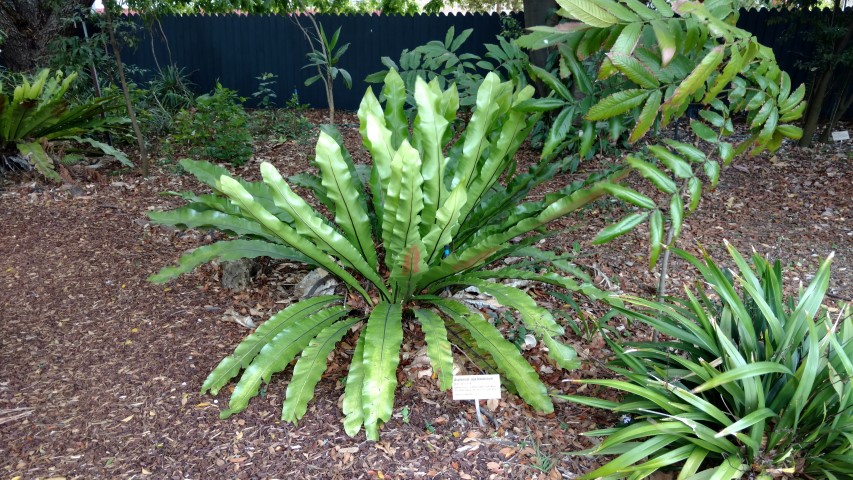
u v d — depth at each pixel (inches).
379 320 90.0
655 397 73.7
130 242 153.3
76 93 257.6
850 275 139.8
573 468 81.3
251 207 80.8
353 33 345.7
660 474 77.9
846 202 183.2
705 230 166.4
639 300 88.7
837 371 74.9
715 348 82.0
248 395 85.0
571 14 56.4
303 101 363.6
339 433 87.4
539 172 110.1
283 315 97.5
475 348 96.7
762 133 71.7
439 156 93.0
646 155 211.3
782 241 159.2
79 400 93.5
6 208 176.7
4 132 196.1
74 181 202.8
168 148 236.8
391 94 110.3
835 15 231.9
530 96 97.9
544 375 101.9
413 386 97.8
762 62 69.0
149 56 359.3
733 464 67.3
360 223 94.0
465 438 86.8
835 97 263.9
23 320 115.6
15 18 245.3
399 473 80.2
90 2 252.5
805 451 72.9
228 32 354.0
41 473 79.1
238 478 79.1
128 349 106.8
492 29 328.2
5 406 91.7
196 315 118.3
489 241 85.4
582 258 147.6
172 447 84.2
